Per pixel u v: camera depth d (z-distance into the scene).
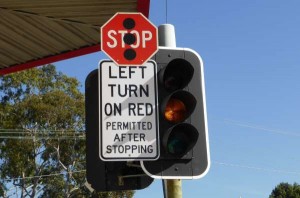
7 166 31.69
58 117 31.73
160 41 5.47
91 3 6.78
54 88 32.81
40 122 31.62
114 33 5.06
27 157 31.66
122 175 5.01
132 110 4.91
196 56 5.19
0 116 31.56
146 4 6.73
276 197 55.78
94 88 5.08
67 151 32.22
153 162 4.86
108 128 4.84
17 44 8.23
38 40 8.09
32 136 31.53
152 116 4.93
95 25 7.57
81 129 32.22
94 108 5.04
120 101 4.91
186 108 4.99
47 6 6.94
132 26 5.09
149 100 4.96
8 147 31.47
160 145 4.88
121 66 5.00
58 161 32.03
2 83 32.03
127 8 6.90
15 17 7.36
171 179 4.90
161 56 5.12
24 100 31.86
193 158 4.91
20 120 31.50
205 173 4.92
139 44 5.08
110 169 5.00
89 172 4.97
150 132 4.88
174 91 4.95
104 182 4.96
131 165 4.93
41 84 32.66
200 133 4.98
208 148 4.97
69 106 32.06
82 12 7.09
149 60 5.07
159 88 5.02
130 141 4.84
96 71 5.11
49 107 31.31
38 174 31.95
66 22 7.49
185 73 5.08
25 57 8.72
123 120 4.88
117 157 4.79
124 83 4.97
